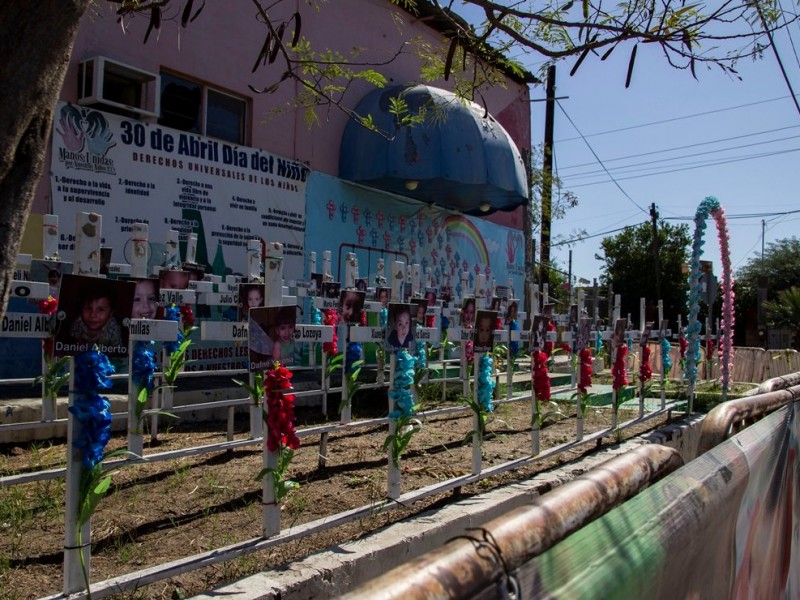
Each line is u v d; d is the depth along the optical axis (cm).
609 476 203
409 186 1218
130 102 926
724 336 1043
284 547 408
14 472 500
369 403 862
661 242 4184
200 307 927
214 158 996
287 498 489
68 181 826
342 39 1238
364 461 604
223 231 1008
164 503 469
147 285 427
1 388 703
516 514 152
